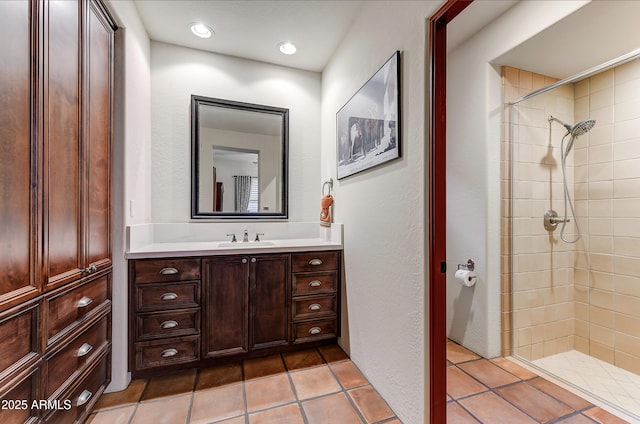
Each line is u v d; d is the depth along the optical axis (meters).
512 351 1.94
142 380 1.68
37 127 0.95
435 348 1.20
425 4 1.23
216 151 2.33
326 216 2.31
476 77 1.96
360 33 1.84
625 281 1.83
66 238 1.12
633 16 1.39
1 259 0.80
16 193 0.86
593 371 1.80
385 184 1.53
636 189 1.79
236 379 1.70
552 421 1.35
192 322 1.77
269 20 1.93
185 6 1.79
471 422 1.33
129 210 1.69
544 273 2.01
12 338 0.84
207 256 1.80
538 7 1.55
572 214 2.08
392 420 1.36
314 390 1.60
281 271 1.98
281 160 2.51
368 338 1.70
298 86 2.57
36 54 0.94
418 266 1.26
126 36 1.64
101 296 1.44
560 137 2.05
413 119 1.31
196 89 2.27
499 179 1.92
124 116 1.61
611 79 1.89
